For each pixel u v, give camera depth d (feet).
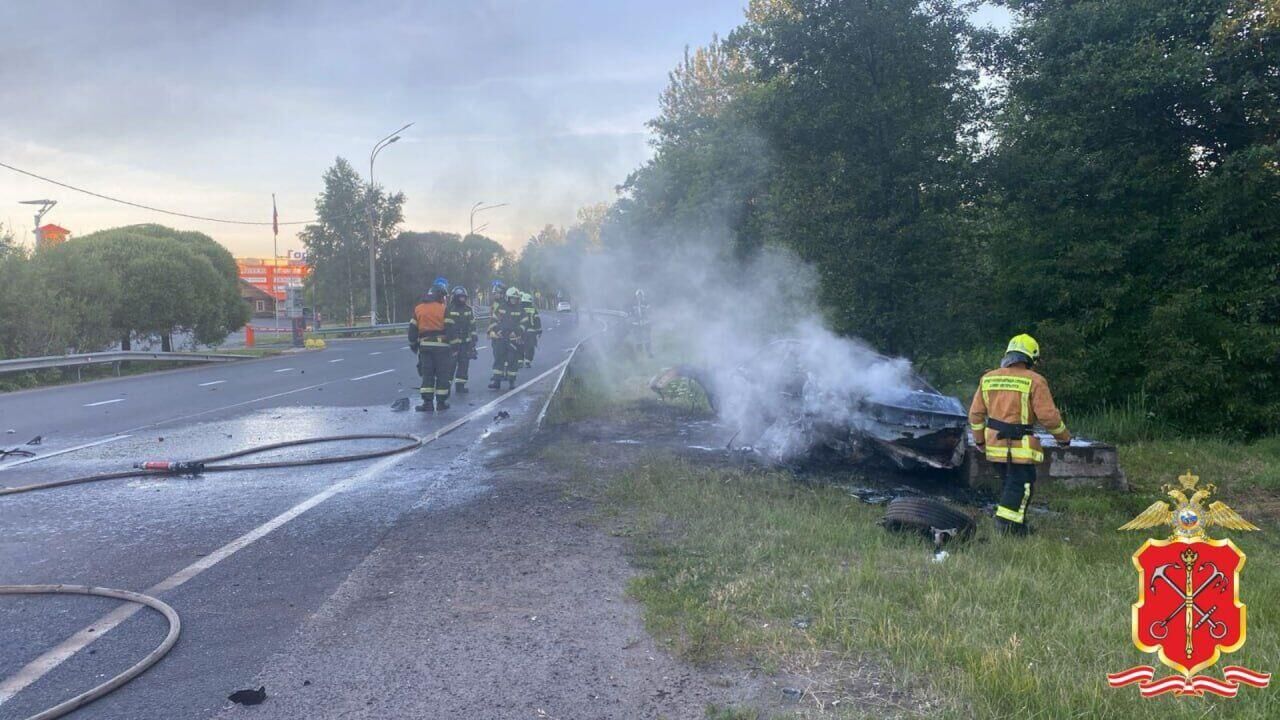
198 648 13.66
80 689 12.25
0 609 15.44
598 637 14.05
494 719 11.31
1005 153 38.86
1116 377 37.42
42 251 77.61
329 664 13.06
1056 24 37.93
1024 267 39.34
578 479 26.12
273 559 18.38
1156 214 37.32
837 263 37.78
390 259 188.65
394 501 23.67
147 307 89.35
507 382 57.52
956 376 39.63
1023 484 20.97
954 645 13.09
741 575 16.96
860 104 37.78
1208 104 35.78
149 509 22.90
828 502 23.71
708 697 11.87
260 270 238.89
